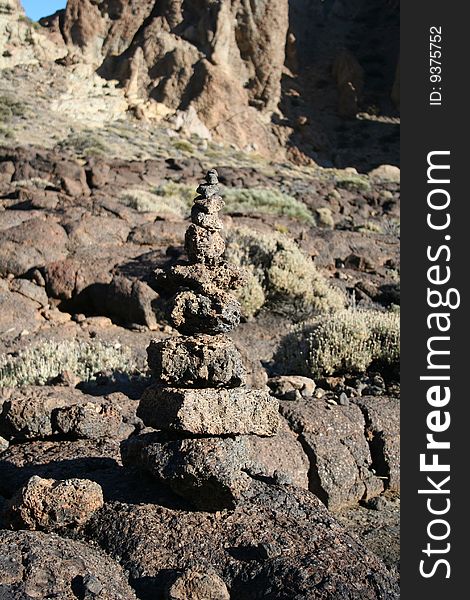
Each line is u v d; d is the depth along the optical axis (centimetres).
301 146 5938
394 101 6769
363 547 498
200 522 500
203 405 506
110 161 3216
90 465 605
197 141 5197
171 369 520
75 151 4144
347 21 8019
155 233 1627
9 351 1133
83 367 1013
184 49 5909
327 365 992
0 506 546
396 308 1566
